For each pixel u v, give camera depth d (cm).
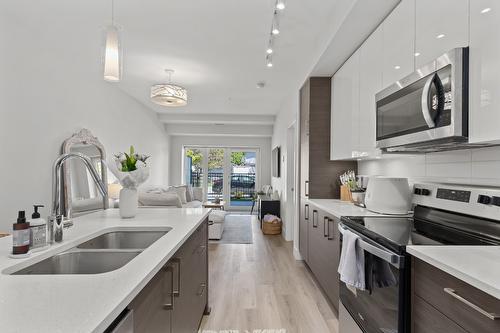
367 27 217
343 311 192
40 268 112
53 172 135
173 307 131
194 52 330
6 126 256
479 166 155
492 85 108
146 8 240
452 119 123
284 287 290
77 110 360
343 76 288
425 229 159
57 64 321
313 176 328
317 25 261
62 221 130
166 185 771
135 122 550
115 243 167
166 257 109
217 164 861
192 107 618
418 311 112
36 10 245
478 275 82
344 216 197
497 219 131
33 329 56
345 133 279
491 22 109
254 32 280
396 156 225
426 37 150
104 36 169
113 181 447
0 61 249
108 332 68
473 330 83
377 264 142
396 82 171
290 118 480
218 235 487
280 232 541
